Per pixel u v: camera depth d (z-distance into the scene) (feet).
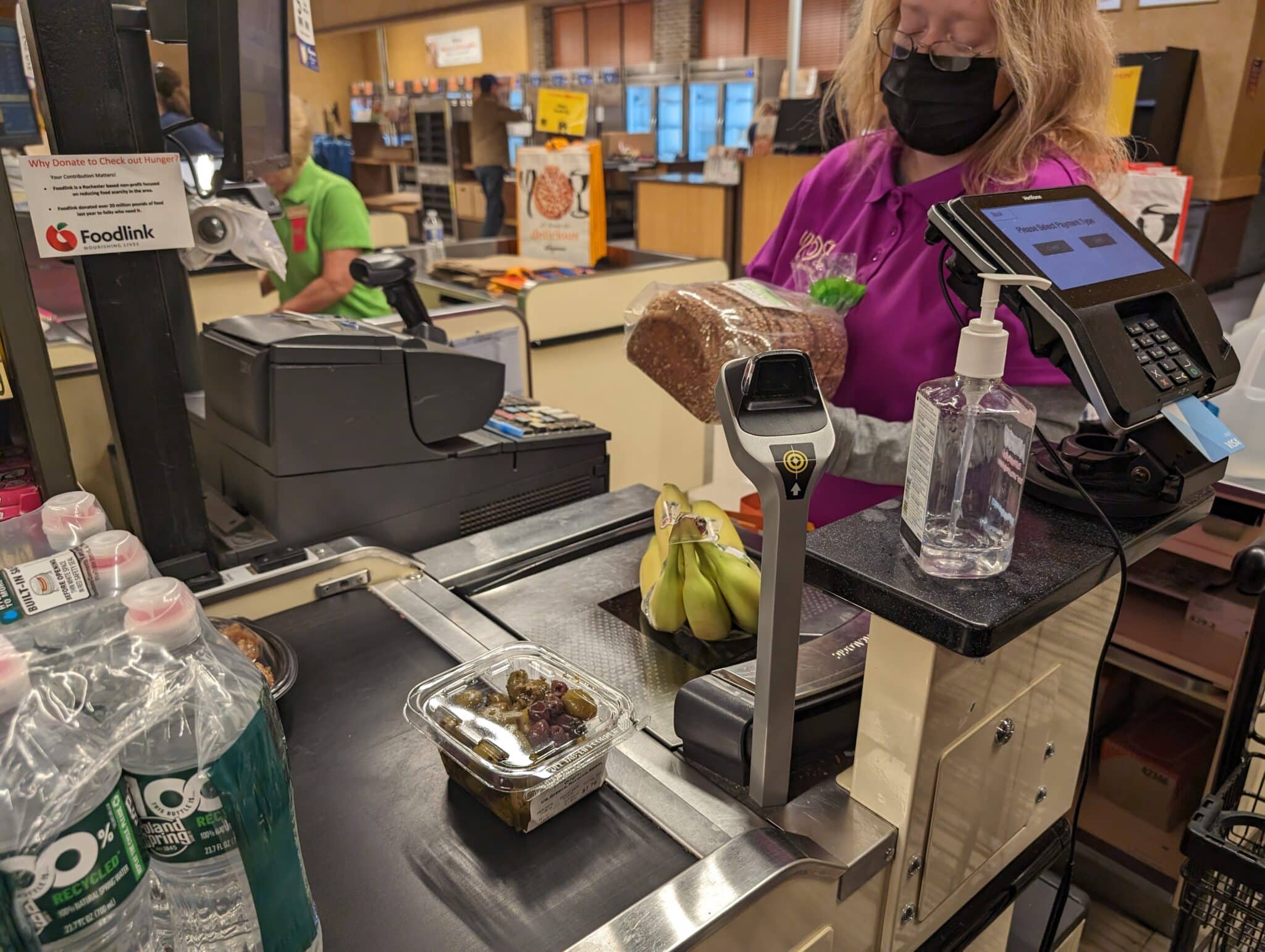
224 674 2.13
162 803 1.96
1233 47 6.21
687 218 13.50
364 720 3.33
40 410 3.84
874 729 2.78
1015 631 2.44
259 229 4.38
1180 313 2.91
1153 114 6.53
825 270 5.05
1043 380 3.77
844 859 2.69
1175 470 2.87
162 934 2.11
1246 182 6.65
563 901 2.54
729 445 2.45
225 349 4.32
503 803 2.77
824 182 5.44
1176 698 7.43
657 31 28.35
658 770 3.06
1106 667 7.03
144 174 3.31
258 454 4.34
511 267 10.00
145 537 3.77
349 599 4.17
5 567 2.33
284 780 2.23
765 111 13.06
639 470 10.48
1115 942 6.47
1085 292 2.70
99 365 3.55
